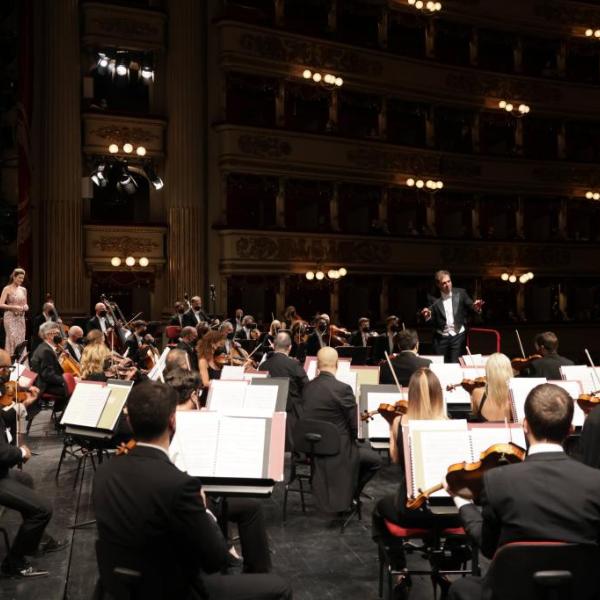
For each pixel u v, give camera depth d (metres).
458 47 27.08
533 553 2.88
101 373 8.36
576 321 28.20
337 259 22.86
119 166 19.08
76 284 18.91
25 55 17.50
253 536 5.01
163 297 20.53
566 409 3.13
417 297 25.97
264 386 6.65
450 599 3.63
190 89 20.50
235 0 22.23
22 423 11.20
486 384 6.07
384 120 24.47
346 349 15.41
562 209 28.55
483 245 26.23
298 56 22.06
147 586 3.09
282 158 21.80
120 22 19.45
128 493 3.12
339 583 5.30
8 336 12.80
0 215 18.55
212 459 4.31
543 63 28.89
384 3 24.19
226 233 20.77
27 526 5.30
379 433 6.69
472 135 26.69
